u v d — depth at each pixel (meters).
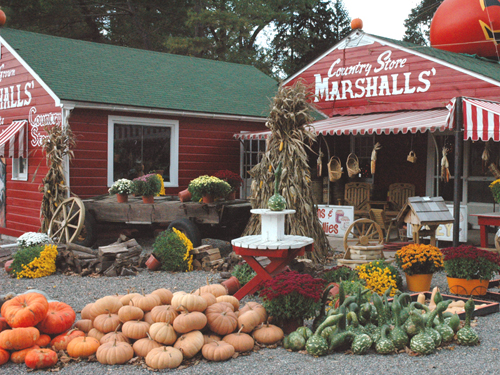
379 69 14.25
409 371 4.47
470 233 12.70
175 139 13.38
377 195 14.39
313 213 9.31
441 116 11.28
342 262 8.23
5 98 13.91
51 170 10.98
